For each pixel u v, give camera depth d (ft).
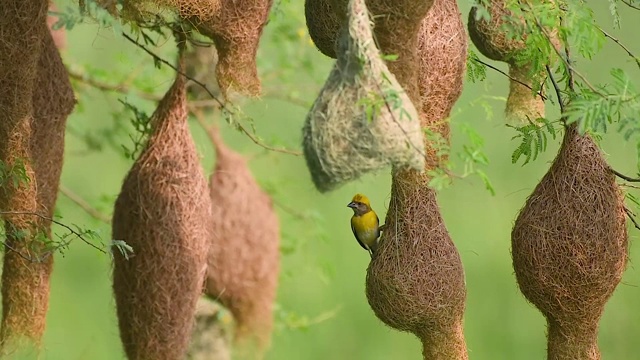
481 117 71.51
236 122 39.65
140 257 38.06
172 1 34.09
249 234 51.60
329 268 58.49
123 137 54.90
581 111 30.58
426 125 33.53
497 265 74.28
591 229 33.68
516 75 36.94
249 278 51.52
